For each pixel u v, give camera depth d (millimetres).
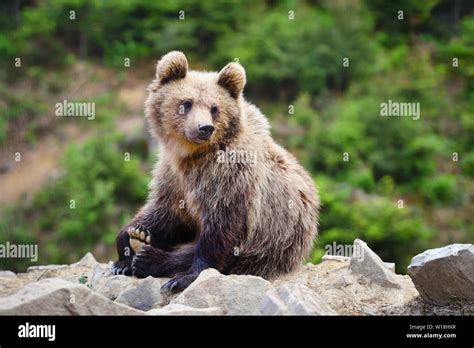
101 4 29938
